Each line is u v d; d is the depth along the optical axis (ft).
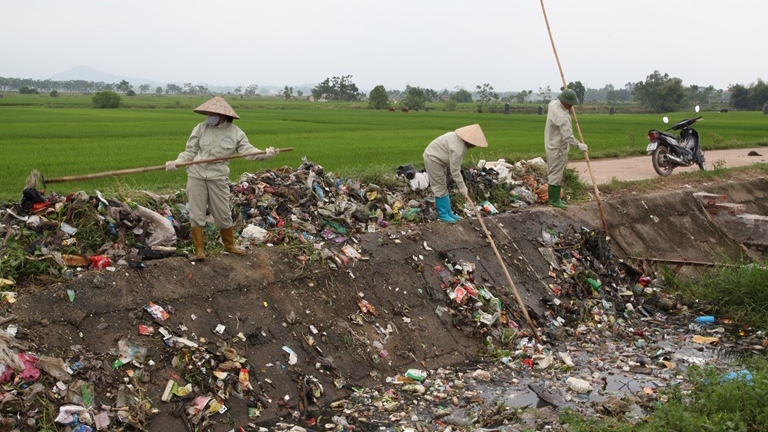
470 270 33.68
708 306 38.11
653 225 47.57
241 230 30.81
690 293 40.06
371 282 30.04
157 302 24.21
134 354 22.25
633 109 352.08
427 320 30.04
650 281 41.14
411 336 28.91
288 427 22.65
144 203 29.81
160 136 96.89
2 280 22.65
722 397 22.88
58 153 67.15
